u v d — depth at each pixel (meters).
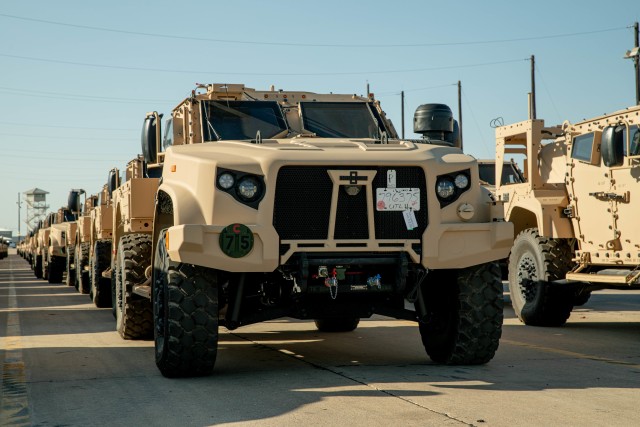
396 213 6.08
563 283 10.07
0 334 9.72
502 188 11.99
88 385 5.97
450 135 7.92
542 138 11.84
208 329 5.93
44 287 21.86
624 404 5.05
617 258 9.62
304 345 8.36
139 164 10.82
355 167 5.97
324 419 4.66
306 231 5.95
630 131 9.37
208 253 5.72
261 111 8.14
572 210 10.44
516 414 4.75
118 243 10.08
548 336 9.22
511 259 11.07
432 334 6.88
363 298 6.43
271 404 5.11
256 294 6.54
